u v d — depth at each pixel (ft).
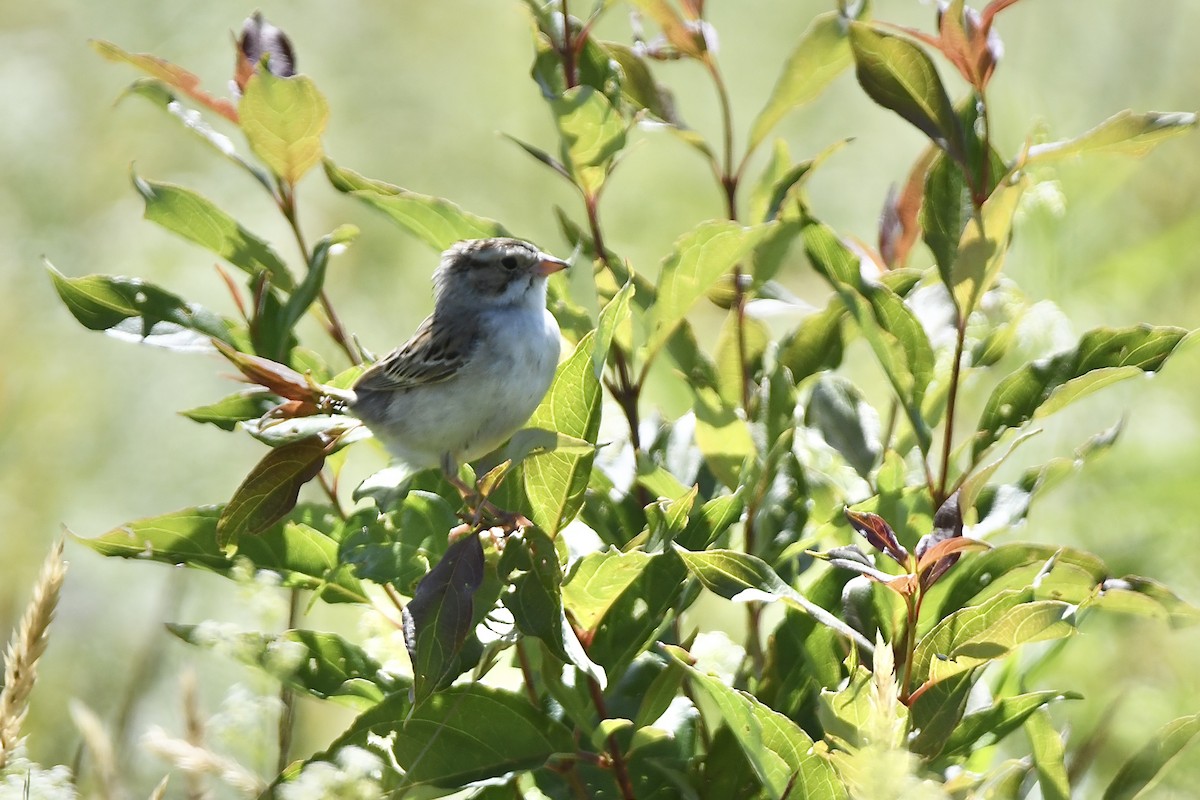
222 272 27.58
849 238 30.73
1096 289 43.01
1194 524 36.76
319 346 57.16
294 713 29.53
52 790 24.32
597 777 25.09
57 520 48.19
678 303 26.27
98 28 66.59
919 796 19.67
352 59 69.62
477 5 71.41
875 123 66.90
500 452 27.53
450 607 21.06
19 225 59.52
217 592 43.88
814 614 22.09
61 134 62.44
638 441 27.81
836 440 28.68
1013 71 54.08
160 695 38.14
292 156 27.58
